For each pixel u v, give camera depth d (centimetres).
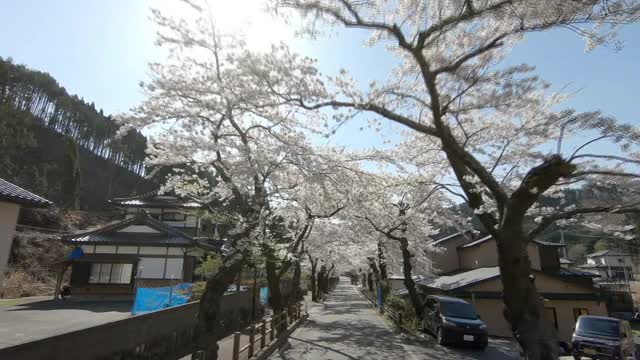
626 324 1328
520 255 521
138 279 2119
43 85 5288
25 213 2984
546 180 495
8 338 923
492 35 572
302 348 1106
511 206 518
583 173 628
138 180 6181
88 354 562
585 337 1239
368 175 945
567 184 779
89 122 5931
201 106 766
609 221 842
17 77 4900
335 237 2117
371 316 2098
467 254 2686
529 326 510
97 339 588
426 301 1598
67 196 4172
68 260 2170
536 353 496
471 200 628
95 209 4662
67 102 5650
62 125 5619
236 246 768
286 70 596
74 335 528
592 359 1195
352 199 941
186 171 1026
